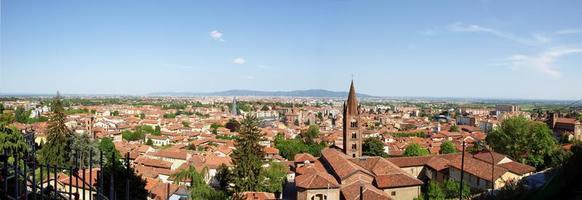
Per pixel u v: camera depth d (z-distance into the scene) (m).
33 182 12.84
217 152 109.88
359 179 57.19
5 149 11.86
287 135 159.00
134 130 158.12
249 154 66.62
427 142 121.50
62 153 56.81
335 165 64.25
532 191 10.78
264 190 67.75
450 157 74.44
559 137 120.88
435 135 141.00
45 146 56.72
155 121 189.50
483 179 58.16
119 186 32.97
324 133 165.75
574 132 124.25
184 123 197.38
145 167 83.88
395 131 172.38
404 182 57.31
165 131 165.25
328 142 132.62
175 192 58.28
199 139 141.62
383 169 61.56
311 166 70.62
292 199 64.81
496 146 78.81
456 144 109.06
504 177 56.50
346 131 79.88
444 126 187.38
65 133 59.53
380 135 149.12
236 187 66.00
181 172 65.69
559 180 9.47
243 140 67.75
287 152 118.25
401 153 102.06
